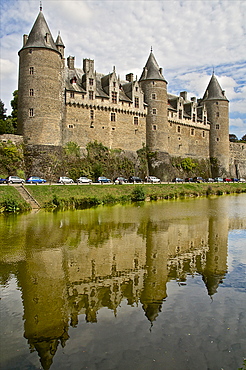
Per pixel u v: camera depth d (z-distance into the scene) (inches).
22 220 1001.5
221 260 606.2
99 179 1883.6
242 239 776.9
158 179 2172.7
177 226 931.3
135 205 1429.6
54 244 711.7
